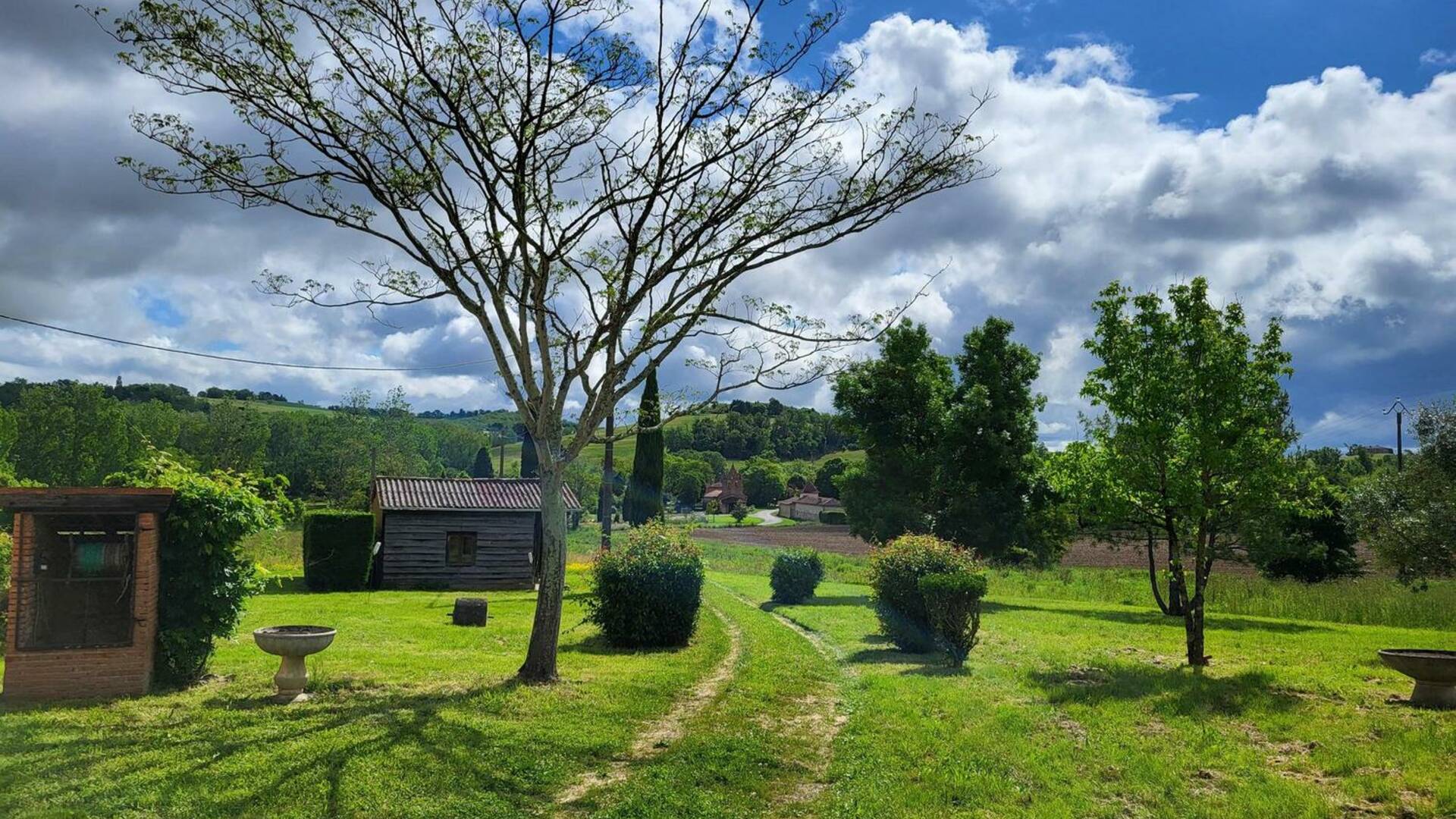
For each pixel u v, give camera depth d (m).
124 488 10.40
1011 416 30.75
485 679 12.02
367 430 70.88
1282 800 7.43
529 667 12.04
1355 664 15.33
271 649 10.52
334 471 67.12
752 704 11.27
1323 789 7.91
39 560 10.56
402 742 8.43
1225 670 14.44
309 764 7.63
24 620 10.23
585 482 79.56
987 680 13.30
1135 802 7.56
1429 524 20.38
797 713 11.10
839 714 11.10
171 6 10.53
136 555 10.55
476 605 19.03
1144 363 15.07
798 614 22.38
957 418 29.97
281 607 21.59
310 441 83.12
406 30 11.33
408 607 22.88
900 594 16.45
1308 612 25.34
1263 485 14.47
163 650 11.02
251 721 9.21
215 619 11.37
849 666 14.84
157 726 8.95
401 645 15.74
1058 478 17.00
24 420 67.25
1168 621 23.11
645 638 16.31
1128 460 15.23
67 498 10.18
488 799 7.17
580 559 42.44
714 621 20.47
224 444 74.38
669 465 126.00
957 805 7.42
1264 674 13.60
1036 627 20.91
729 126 12.39
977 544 30.20
